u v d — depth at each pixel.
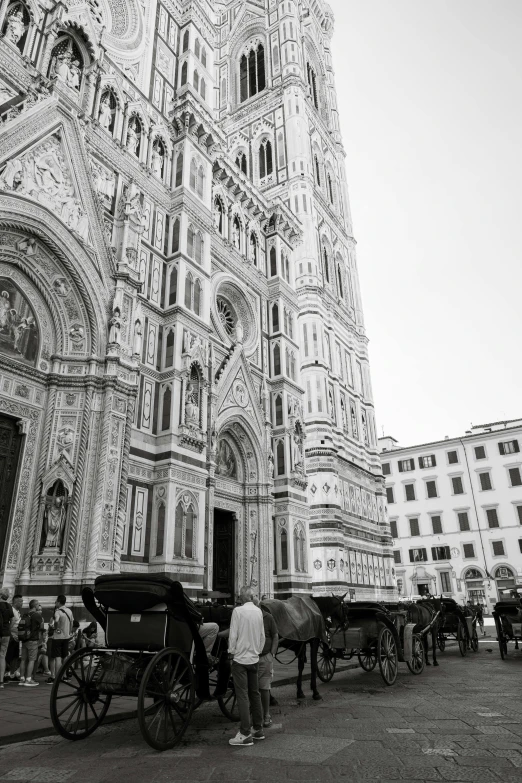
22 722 9.34
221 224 33.62
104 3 28.92
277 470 32.41
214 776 6.86
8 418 18.58
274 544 30.75
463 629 23.00
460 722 9.69
